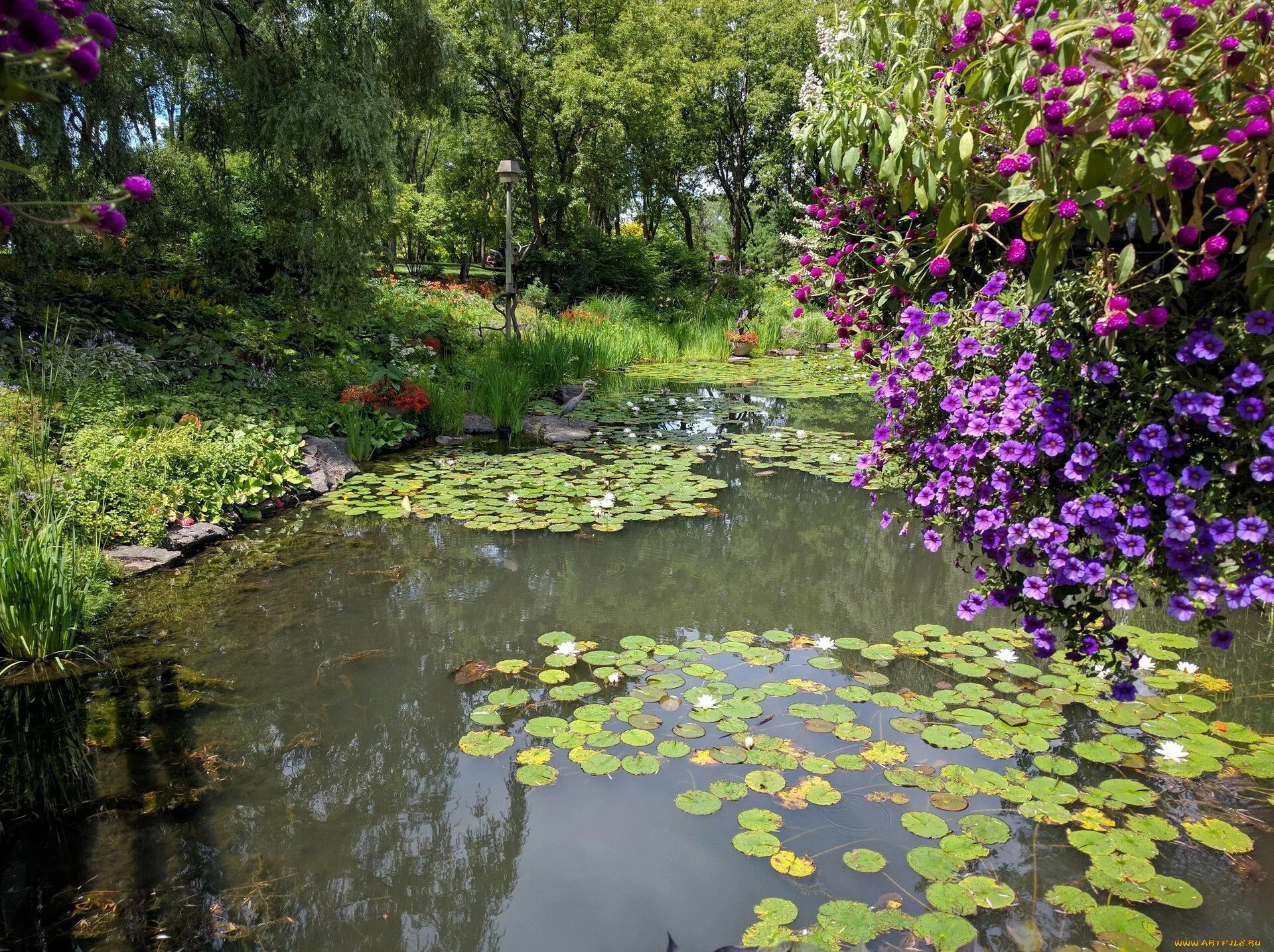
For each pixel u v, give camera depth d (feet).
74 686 8.68
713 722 7.95
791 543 13.88
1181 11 4.41
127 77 21.16
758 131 72.74
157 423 15.76
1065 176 4.84
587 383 30.63
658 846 6.26
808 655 9.51
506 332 33.50
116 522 12.46
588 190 56.75
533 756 7.46
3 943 5.24
